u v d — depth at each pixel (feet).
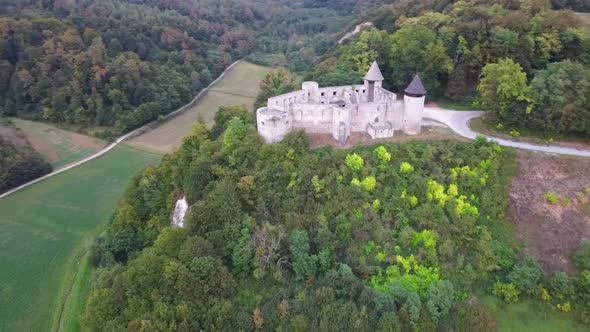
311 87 307.17
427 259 213.87
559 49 322.75
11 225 316.60
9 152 385.50
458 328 196.75
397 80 353.10
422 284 204.85
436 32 368.68
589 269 213.46
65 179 379.35
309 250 217.97
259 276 208.54
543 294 209.36
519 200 244.63
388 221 228.84
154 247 225.15
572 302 208.13
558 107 269.23
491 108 289.74
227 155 257.75
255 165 248.93
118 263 258.57
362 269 208.74
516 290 209.26
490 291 212.84
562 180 248.93
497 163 254.06
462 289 209.15
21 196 354.13
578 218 235.20
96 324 204.64
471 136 279.90
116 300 208.13
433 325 192.34
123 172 388.78
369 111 277.03
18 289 255.91
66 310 240.94
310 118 275.80
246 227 223.92
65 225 316.40
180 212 260.83
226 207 226.17
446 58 337.72
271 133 265.75
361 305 191.62
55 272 270.05
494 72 287.28
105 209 334.24
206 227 225.15
